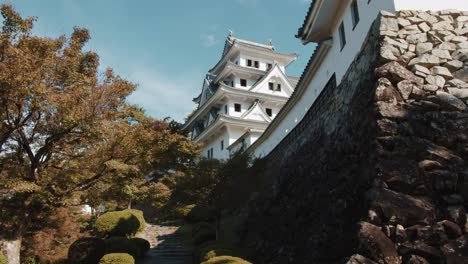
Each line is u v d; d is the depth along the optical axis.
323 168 9.59
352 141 7.93
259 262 10.34
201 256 11.70
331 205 7.73
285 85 32.09
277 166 15.16
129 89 9.99
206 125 32.12
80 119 8.64
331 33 11.66
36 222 12.33
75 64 9.66
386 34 7.14
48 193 9.12
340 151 8.68
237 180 15.01
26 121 9.01
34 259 13.12
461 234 4.95
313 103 12.22
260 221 13.30
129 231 18.70
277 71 32.06
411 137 6.08
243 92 29.80
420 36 7.16
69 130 9.08
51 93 8.44
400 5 7.49
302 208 9.80
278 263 9.09
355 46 9.40
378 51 7.11
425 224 5.11
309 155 11.54
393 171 5.61
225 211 18.70
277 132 16.72
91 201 10.17
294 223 9.75
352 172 7.33
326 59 11.82
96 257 13.52
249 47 33.81
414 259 4.73
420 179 5.55
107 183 10.36
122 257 11.85
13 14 8.76
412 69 6.86
